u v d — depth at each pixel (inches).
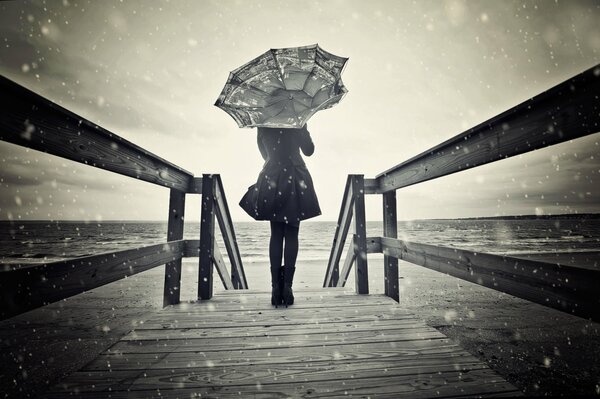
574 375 103.1
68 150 50.1
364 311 87.4
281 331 71.4
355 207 116.2
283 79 87.8
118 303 225.8
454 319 173.5
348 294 109.4
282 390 46.6
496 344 133.7
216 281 344.8
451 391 45.6
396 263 112.4
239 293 113.7
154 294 258.5
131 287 292.7
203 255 104.3
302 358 57.1
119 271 67.2
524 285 50.2
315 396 44.8
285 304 92.8
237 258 147.8
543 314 183.0
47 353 128.3
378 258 598.9
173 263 102.0
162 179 90.1
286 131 97.5
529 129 47.9
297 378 49.9
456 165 69.5
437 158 78.5
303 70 87.7
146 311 201.5
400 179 102.8
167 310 89.2
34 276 43.9
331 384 48.1
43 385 101.0
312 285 331.6
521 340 138.3
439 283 296.5
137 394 45.3
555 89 41.8
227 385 47.9
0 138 37.6
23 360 121.2
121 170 67.7
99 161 59.1
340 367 53.4
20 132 40.2
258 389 46.8
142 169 77.8
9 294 39.5
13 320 179.6
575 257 540.7
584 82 38.3
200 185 112.5
